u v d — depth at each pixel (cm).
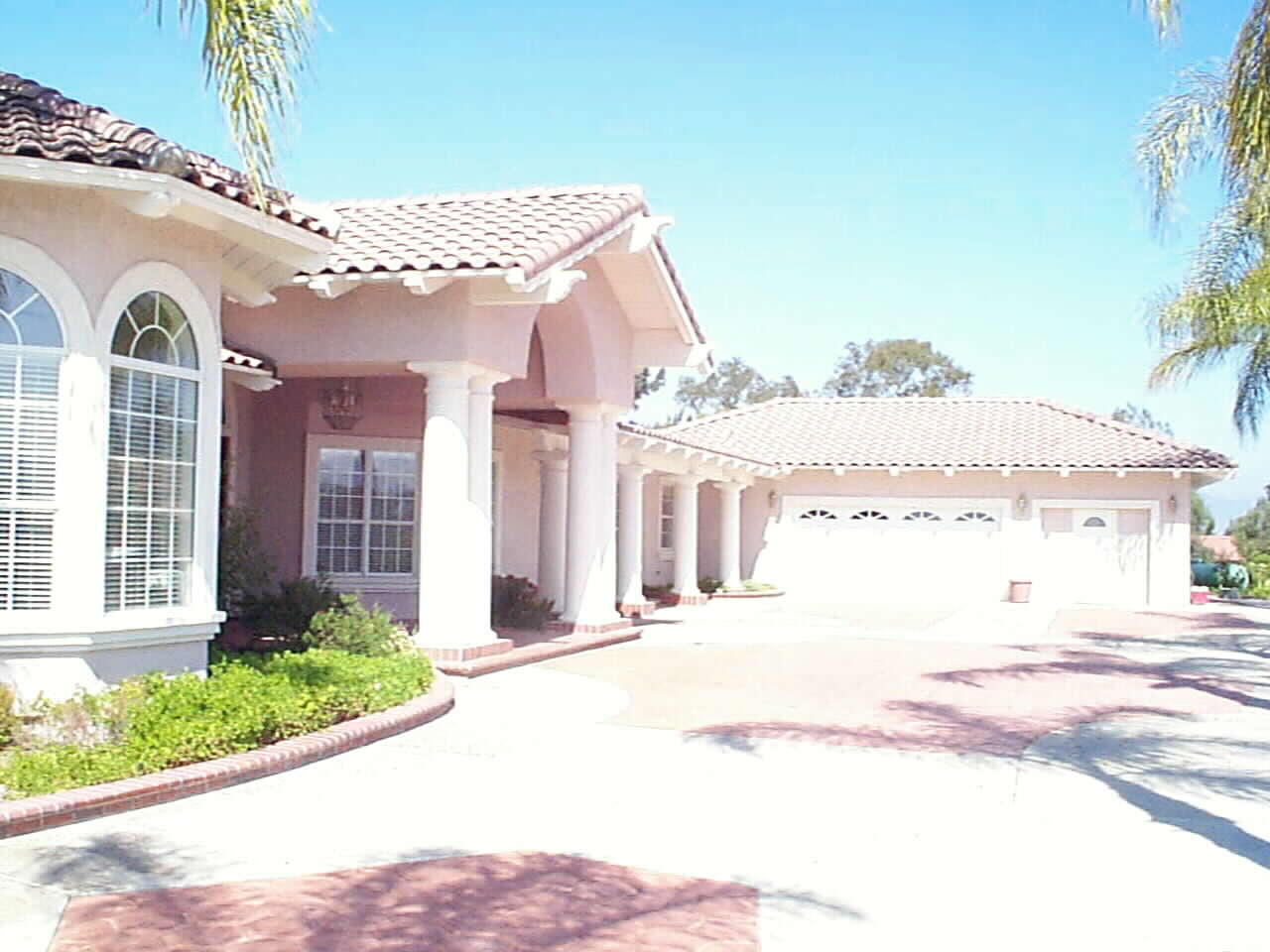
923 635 2239
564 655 1731
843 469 3256
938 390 7206
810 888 675
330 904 620
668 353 2028
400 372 1559
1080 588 3164
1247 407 2220
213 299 1060
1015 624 2534
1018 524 3203
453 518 1475
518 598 1972
